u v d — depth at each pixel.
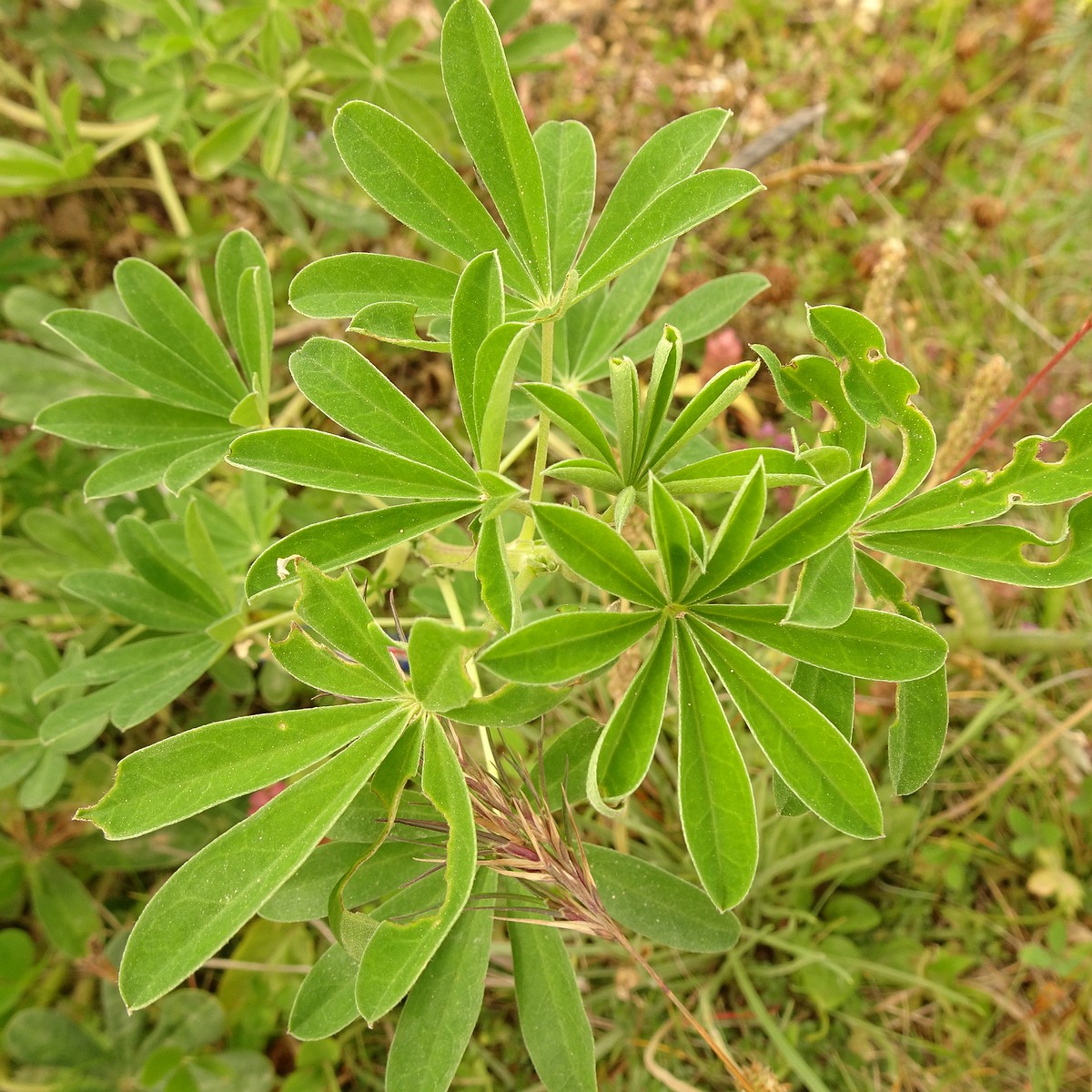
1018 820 0.40
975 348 0.51
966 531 0.19
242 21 0.38
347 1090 0.36
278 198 0.44
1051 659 0.43
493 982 0.35
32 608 0.36
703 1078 0.37
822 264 0.52
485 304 0.18
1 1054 0.34
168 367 0.25
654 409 0.18
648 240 0.19
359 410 0.19
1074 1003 0.38
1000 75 0.58
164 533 0.33
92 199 0.50
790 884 0.38
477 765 0.19
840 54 0.58
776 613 0.17
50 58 0.46
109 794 0.17
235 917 0.16
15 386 0.39
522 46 0.43
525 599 0.35
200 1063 0.33
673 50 0.58
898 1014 0.38
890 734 0.20
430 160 0.20
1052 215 0.54
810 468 0.18
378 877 0.21
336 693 0.18
